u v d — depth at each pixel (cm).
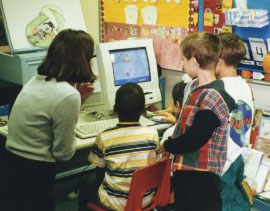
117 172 184
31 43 271
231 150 183
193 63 165
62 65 175
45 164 180
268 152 245
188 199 170
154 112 254
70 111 173
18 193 188
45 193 188
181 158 171
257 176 248
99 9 325
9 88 259
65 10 288
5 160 192
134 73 255
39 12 276
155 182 184
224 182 181
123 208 184
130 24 306
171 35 279
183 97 210
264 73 235
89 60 183
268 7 225
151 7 287
